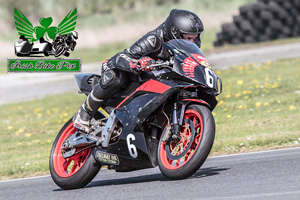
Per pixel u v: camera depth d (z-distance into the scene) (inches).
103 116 823.1
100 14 5639.8
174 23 732.7
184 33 730.8
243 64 2822.3
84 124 803.4
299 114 1300.4
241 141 1037.8
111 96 781.9
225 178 697.6
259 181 657.0
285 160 798.5
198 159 676.7
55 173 818.8
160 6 5890.8
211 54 3558.1
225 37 4033.0
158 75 720.3
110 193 701.9
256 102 1577.3
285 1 3939.5
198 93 731.4
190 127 718.5
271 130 1148.5
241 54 3356.3
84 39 4662.9
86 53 4345.5
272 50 3361.2
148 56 746.2
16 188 849.5
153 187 695.1
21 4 5118.1
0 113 2192.4
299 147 937.5
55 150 848.3
